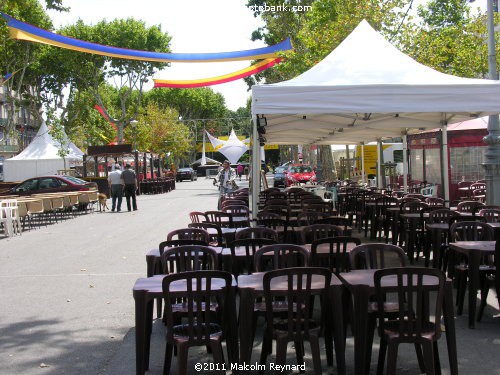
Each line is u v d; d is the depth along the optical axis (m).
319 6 23.22
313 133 15.88
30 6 35.03
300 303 4.89
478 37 21.23
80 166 38.41
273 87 8.05
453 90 7.86
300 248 6.21
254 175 10.92
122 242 14.48
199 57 23.66
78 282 9.62
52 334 6.75
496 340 6.00
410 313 4.75
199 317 4.91
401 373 5.22
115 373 5.46
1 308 8.02
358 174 31.14
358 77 8.63
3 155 51.47
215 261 6.28
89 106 52.53
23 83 49.38
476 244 6.93
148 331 5.54
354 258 5.97
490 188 12.33
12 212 17.55
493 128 12.35
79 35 46.69
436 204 12.23
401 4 20.59
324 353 5.86
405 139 16.45
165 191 40.50
